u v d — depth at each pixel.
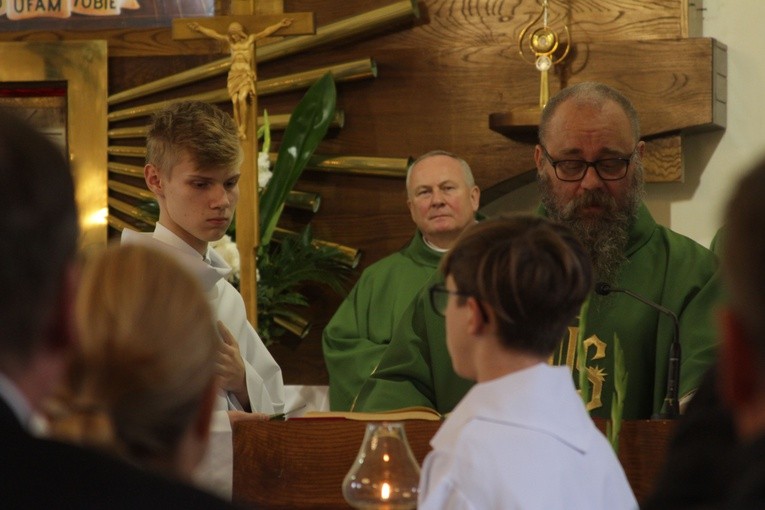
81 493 1.84
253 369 6.12
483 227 3.75
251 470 4.66
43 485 1.84
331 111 9.95
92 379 2.17
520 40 9.71
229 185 6.31
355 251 10.12
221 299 6.73
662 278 5.77
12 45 10.62
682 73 9.70
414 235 9.90
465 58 10.14
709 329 5.50
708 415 1.99
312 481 4.62
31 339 1.93
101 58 10.55
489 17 10.16
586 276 3.71
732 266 1.67
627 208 5.72
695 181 10.05
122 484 1.87
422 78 10.20
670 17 9.82
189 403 2.21
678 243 5.88
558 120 5.73
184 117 6.22
